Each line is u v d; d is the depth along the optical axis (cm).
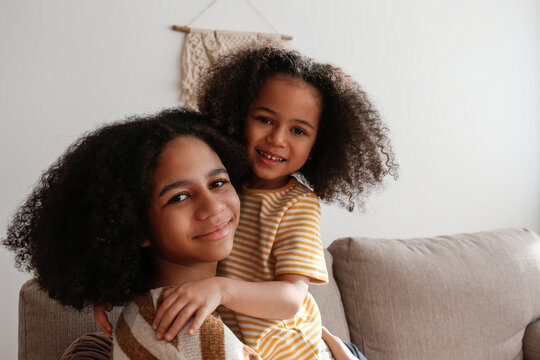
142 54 242
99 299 81
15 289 233
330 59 268
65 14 232
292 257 95
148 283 87
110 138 80
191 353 70
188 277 87
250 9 255
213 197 80
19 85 229
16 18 227
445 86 290
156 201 79
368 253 178
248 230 101
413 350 172
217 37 248
